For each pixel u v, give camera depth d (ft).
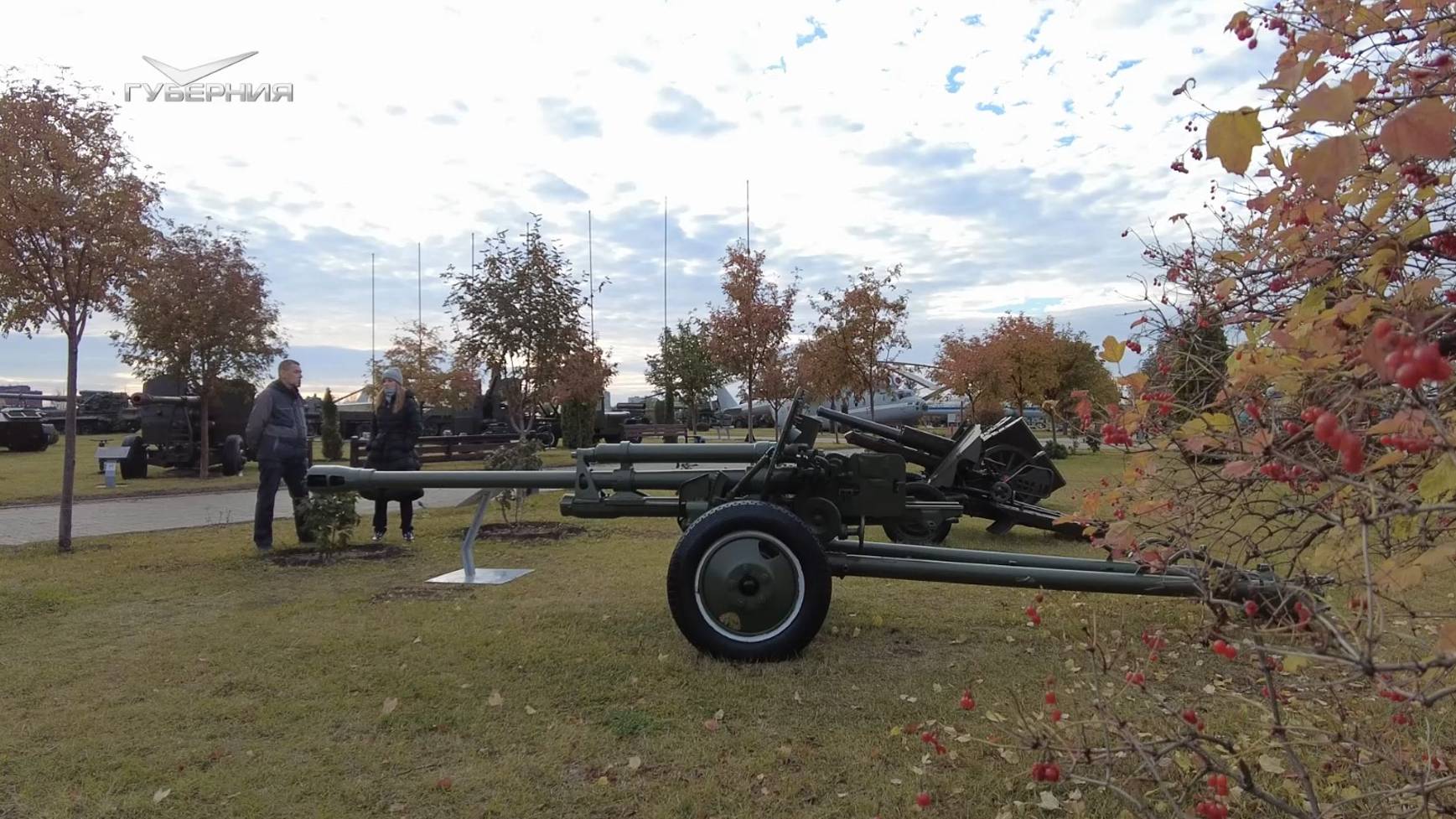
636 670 13.20
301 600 18.24
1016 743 9.59
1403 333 4.38
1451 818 5.94
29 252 24.93
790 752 10.14
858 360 61.77
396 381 26.66
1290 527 6.59
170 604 18.07
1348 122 4.47
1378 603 5.34
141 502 40.70
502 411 87.56
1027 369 72.13
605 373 73.36
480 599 18.20
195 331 51.34
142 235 26.40
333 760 10.25
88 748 10.65
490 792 9.41
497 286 56.49
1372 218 5.78
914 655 13.83
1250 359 5.91
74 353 25.68
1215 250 8.13
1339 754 7.06
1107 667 8.67
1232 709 10.52
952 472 24.25
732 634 13.46
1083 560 15.17
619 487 15.93
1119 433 6.85
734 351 63.82
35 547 25.64
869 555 15.17
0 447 85.35
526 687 12.59
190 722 11.44
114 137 25.64
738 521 13.42
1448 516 5.55
